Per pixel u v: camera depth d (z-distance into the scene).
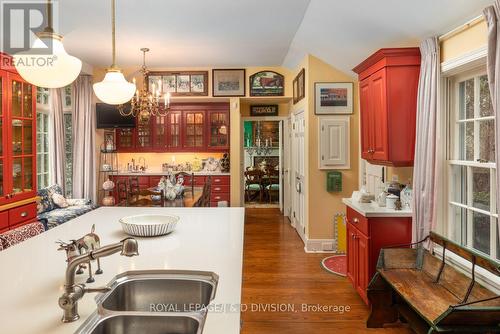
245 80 6.00
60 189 5.18
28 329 1.05
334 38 3.66
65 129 5.73
